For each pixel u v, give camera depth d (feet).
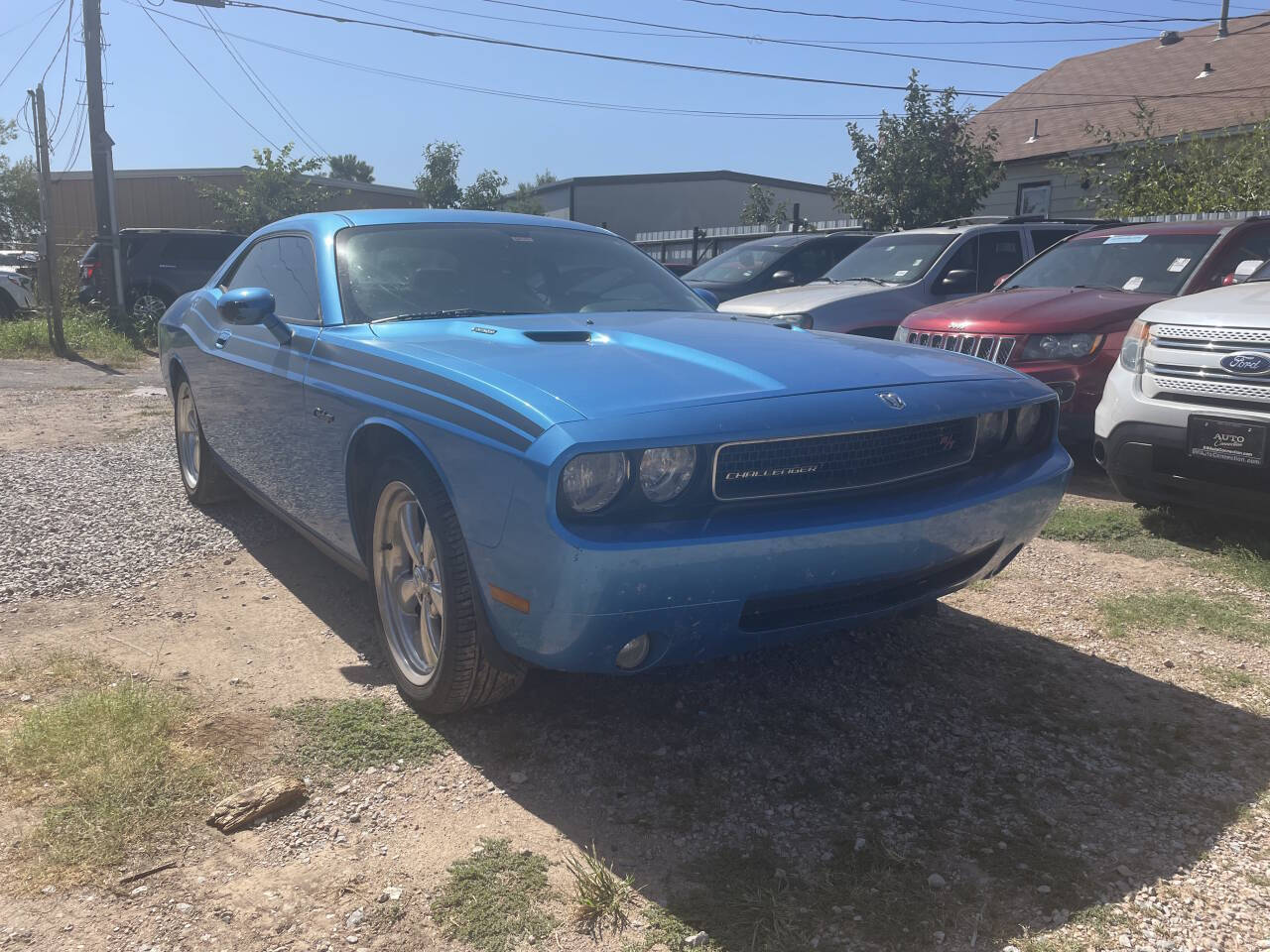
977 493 9.43
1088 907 7.43
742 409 8.25
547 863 7.94
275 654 11.70
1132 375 16.37
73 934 7.02
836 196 60.39
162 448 23.25
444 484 8.88
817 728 10.17
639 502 7.90
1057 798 8.91
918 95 56.08
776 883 7.69
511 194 97.09
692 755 9.63
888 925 7.22
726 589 8.12
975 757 9.62
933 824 8.48
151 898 7.42
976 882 7.72
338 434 10.87
